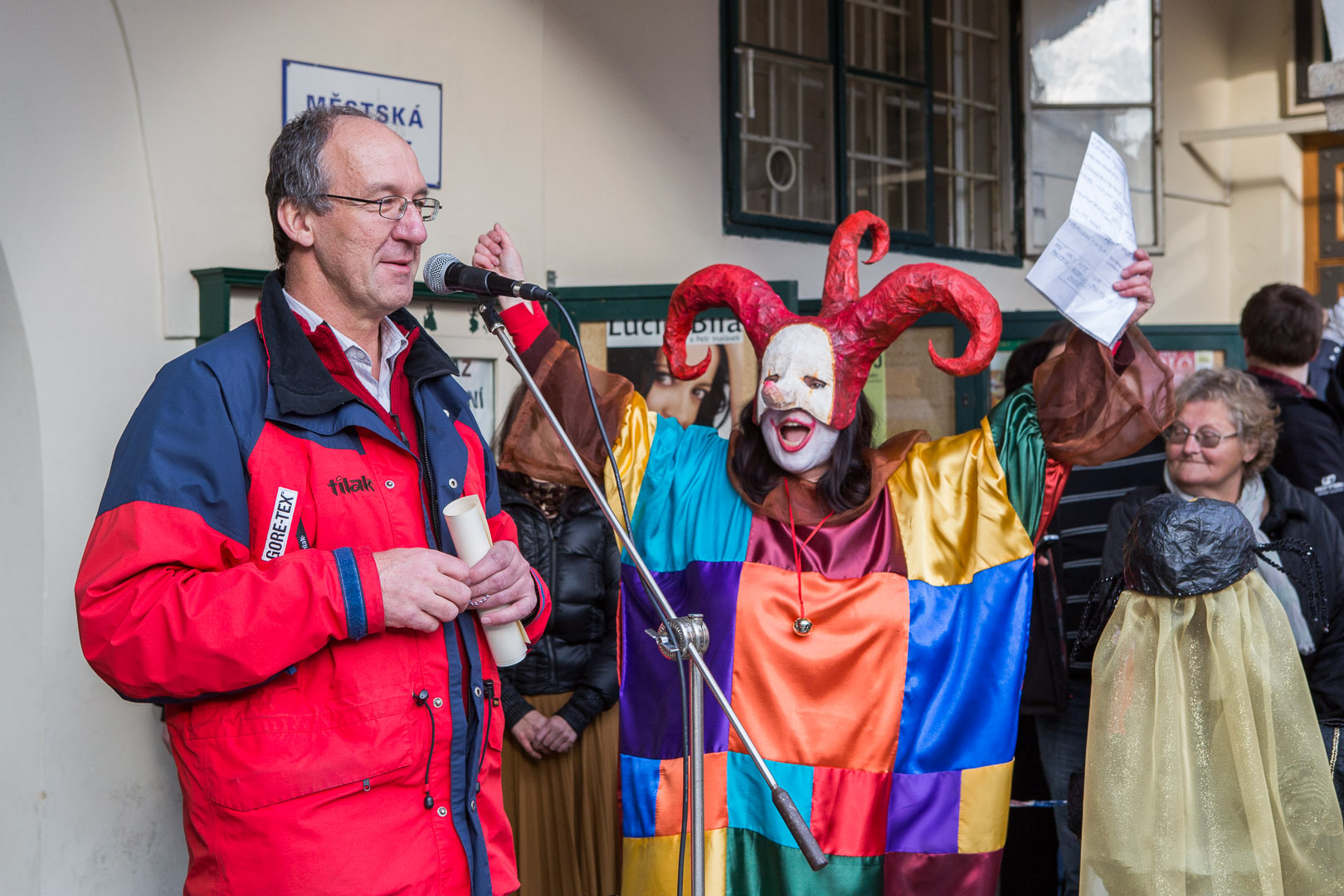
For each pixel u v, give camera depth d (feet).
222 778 4.45
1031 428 6.63
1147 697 5.55
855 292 6.62
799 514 6.63
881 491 6.68
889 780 6.32
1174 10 18.44
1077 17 16.30
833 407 6.36
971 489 6.60
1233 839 5.36
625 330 10.49
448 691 4.82
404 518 4.89
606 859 8.64
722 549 6.66
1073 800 6.36
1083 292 6.15
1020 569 6.48
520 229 10.86
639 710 6.75
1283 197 19.19
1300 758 5.48
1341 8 10.16
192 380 4.57
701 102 12.53
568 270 11.37
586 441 7.04
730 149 12.80
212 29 9.07
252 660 4.26
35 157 8.27
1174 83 18.49
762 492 6.73
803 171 13.75
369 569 4.42
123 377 8.75
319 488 4.68
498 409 10.50
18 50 8.16
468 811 4.85
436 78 10.27
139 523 4.34
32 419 8.36
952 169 15.75
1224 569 5.47
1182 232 18.76
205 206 9.07
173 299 8.94
